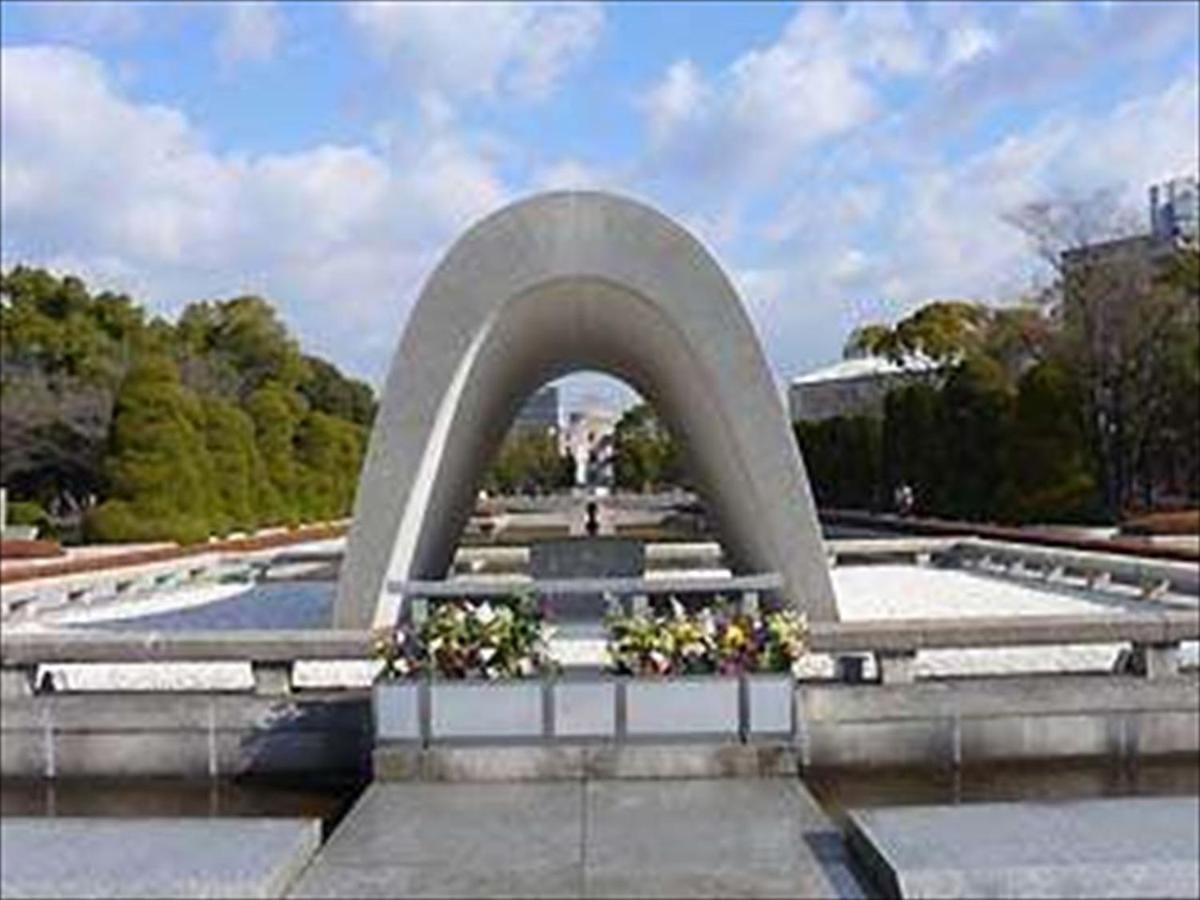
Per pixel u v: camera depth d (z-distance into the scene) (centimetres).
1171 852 493
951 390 2984
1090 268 3131
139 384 2788
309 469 4053
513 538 3219
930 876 474
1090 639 839
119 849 531
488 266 978
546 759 719
